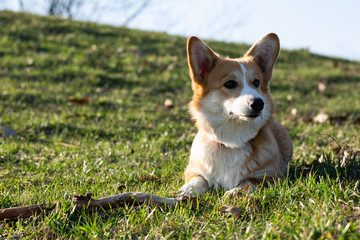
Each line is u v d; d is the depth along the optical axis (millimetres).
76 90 3195
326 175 1559
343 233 1283
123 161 1919
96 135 2285
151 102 3045
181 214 1444
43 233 1414
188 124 2502
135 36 4949
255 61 1774
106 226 1422
